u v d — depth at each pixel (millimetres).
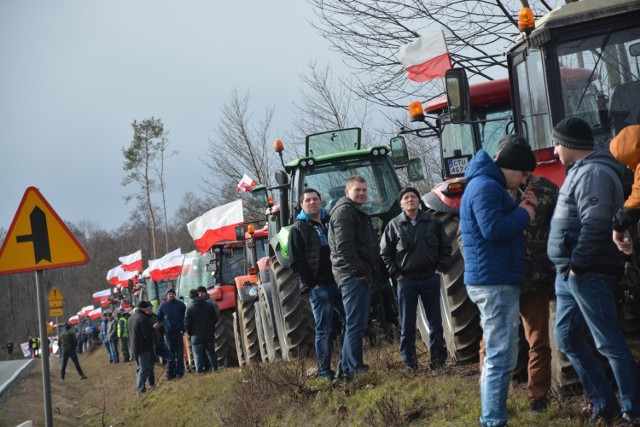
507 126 20234
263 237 35781
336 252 15719
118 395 37438
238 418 17719
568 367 11953
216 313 32594
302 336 21188
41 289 17500
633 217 10023
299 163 21734
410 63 23844
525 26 13781
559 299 11008
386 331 19500
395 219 15797
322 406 15367
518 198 11594
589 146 10602
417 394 13805
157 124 114875
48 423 16688
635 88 13242
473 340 15500
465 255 11031
